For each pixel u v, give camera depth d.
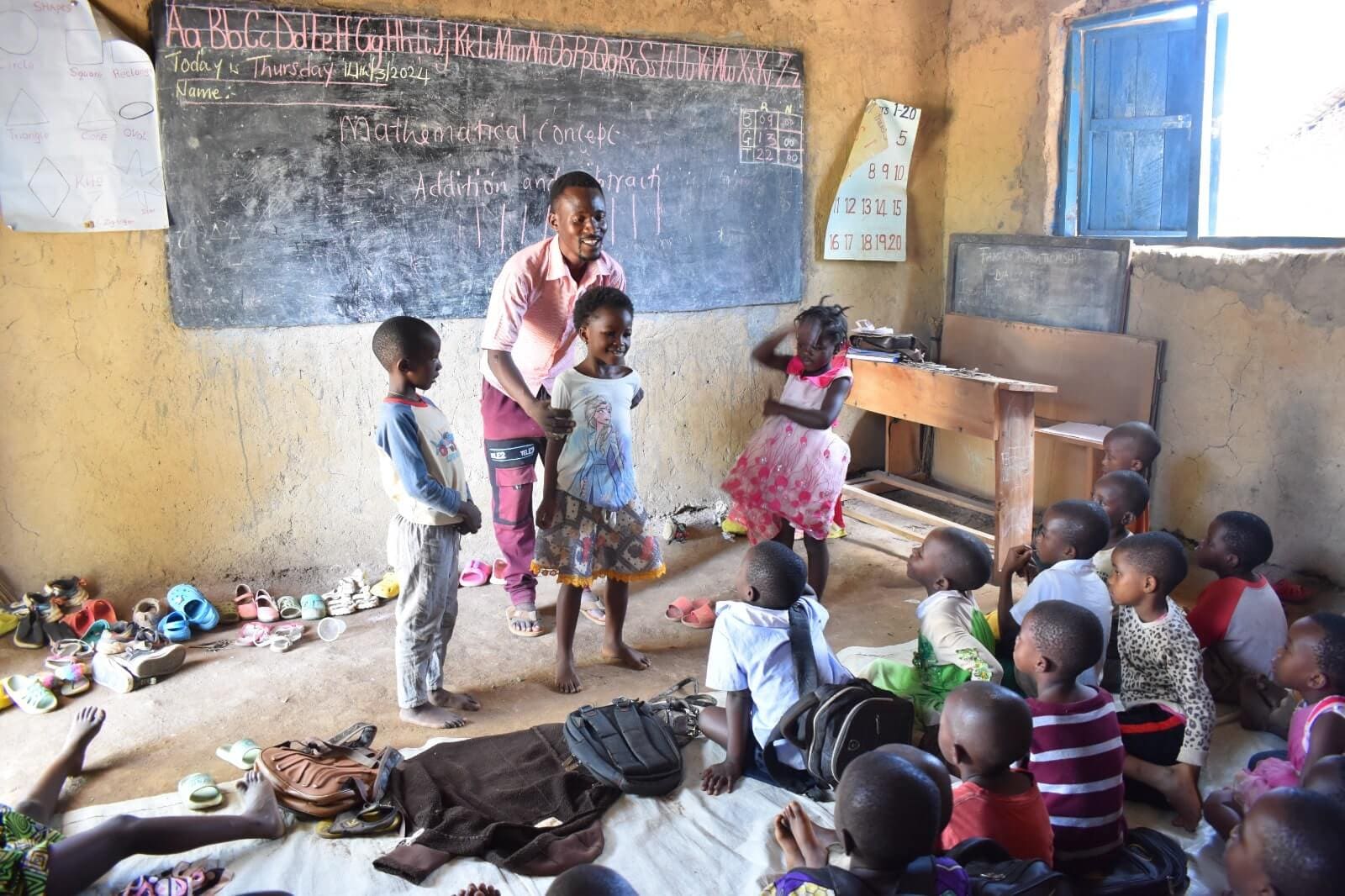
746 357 5.25
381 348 2.96
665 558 4.78
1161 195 4.71
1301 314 4.04
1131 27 4.70
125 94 3.67
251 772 2.77
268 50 3.85
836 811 1.84
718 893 2.41
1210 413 4.39
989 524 5.14
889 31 5.33
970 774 2.19
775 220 5.18
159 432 3.96
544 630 3.98
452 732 3.19
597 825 2.66
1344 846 1.67
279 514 4.22
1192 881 2.42
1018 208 5.23
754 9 4.92
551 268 3.54
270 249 3.99
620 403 3.34
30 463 3.80
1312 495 4.09
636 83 4.63
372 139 4.09
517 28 4.31
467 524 3.13
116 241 3.78
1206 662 3.27
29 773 2.96
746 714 2.78
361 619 4.11
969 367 5.30
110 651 3.57
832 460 3.98
